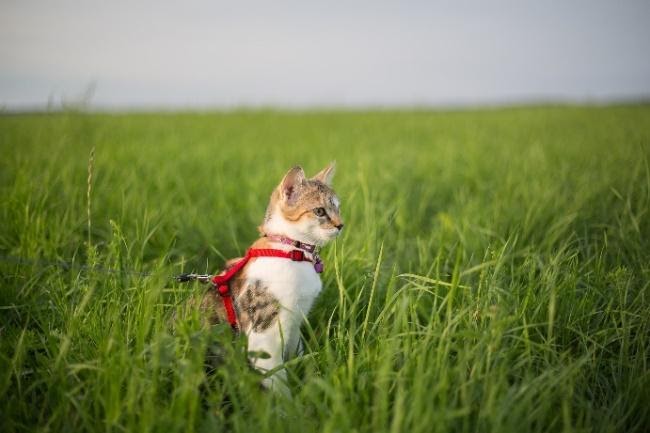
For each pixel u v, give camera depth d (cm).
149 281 97
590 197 141
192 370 84
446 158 204
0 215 125
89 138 213
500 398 84
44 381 90
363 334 94
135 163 174
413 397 83
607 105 630
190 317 92
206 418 86
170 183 161
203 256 129
